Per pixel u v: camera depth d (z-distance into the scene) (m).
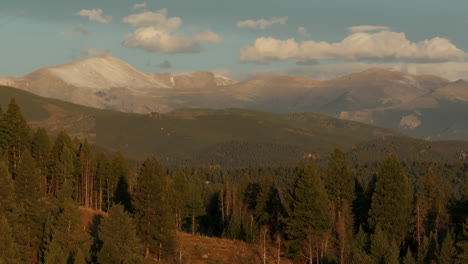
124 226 78.06
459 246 84.06
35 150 111.56
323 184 103.00
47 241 76.94
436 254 84.50
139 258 78.62
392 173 102.56
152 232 87.56
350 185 109.38
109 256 73.88
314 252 93.19
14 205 81.56
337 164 111.00
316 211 95.06
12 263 71.50
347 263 87.31
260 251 96.88
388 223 101.00
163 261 87.25
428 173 110.69
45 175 111.19
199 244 96.44
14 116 110.62
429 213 105.12
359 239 91.88
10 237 72.25
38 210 84.44
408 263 84.94
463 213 103.19
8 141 110.06
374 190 105.62
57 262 70.75
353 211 110.81
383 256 83.88
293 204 97.88
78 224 80.12
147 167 90.69
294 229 96.00
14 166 109.38
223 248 95.75
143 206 89.06
